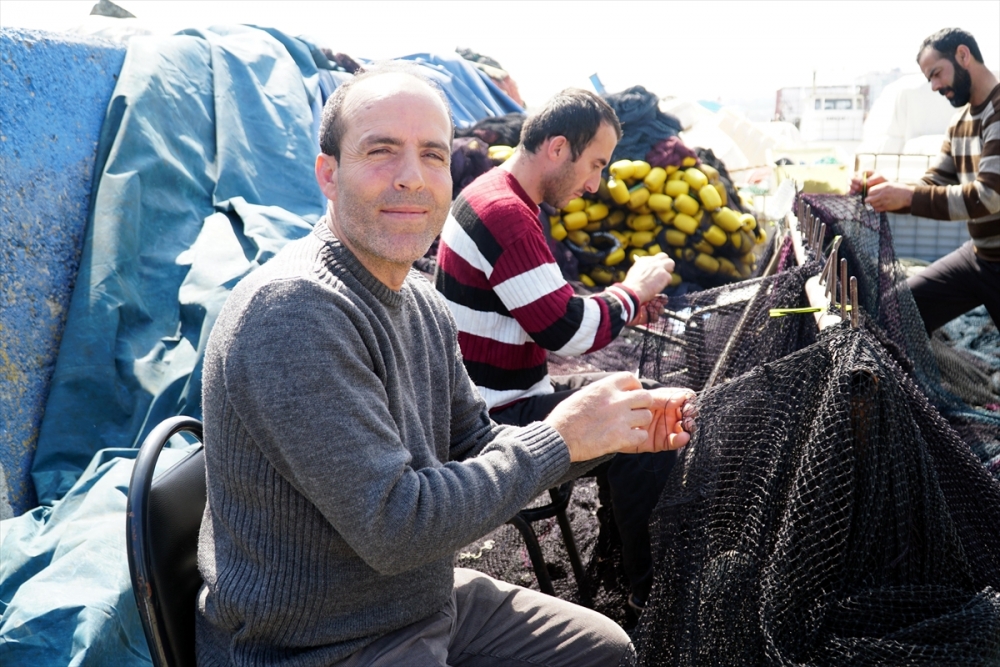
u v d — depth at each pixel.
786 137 11.32
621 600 2.17
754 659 1.31
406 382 1.42
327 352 1.22
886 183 3.37
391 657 1.34
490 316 2.30
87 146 3.04
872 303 2.77
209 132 3.53
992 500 1.41
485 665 1.56
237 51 3.86
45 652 1.89
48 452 2.65
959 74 3.54
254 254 3.12
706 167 3.90
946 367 3.48
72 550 2.12
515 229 2.24
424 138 1.34
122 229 2.91
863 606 1.26
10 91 2.73
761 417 1.44
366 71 1.41
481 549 2.58
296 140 3.76
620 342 2.88
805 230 2.41
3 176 2.67
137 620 2.08
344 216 1.35
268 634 1.31
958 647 1.17
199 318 2.89
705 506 1.47
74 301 2.81
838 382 1.31
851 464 1.28
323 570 1.30
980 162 3.43
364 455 1.22
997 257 3.55
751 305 2.07
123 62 3.31
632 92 4.00
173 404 2.75
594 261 3.73
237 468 1.27
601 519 2.21
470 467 1.33
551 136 2.36
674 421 1.57
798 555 1.27
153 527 1.30
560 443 1.39
